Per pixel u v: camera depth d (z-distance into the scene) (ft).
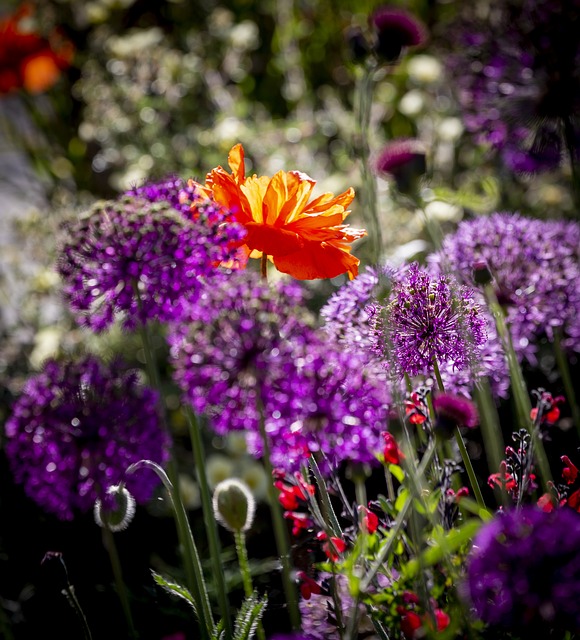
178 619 3.65
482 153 4.99
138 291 2.96
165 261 2.95
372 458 2.88
